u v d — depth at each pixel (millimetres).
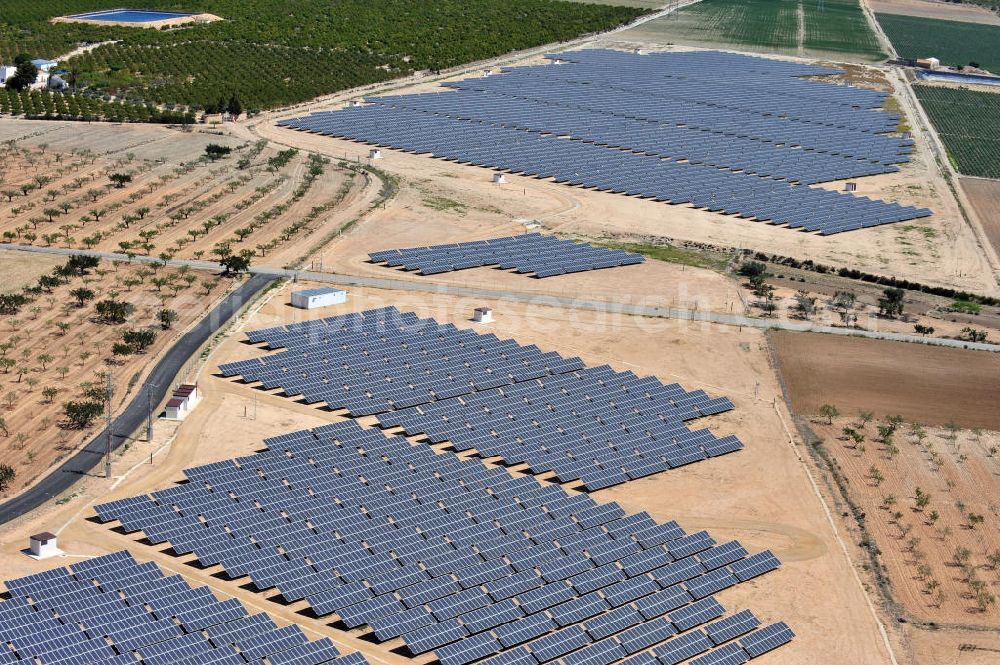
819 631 136000
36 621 121250
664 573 143500
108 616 124000
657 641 131625
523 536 148625
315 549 141250
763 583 144250
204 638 123250
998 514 161500
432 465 162625
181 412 171500
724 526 155875
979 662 131875
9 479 152500
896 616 139125
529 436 173500
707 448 174250
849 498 163625
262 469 156625
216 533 142250
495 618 132375
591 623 132875
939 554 151875
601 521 153250
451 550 144125
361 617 130375
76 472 155500
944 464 174125
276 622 129625
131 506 145125
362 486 156125
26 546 138250
